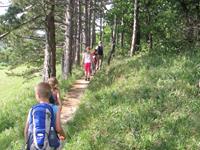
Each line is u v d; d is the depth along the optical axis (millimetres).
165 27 21484
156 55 19531
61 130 7602
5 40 33000
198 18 19844
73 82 25578
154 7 30531
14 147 12516
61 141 7867
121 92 14891
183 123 10828
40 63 35438
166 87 13625
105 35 57906
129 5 32531
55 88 10945
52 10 22266
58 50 42844
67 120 14750
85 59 26828
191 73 14516
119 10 33469
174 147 9898
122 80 17312
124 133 11055
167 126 10828
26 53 35281
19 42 33906
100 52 30469
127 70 18562
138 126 11289
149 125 11195
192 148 9711
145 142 10305
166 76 15000
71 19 30062
